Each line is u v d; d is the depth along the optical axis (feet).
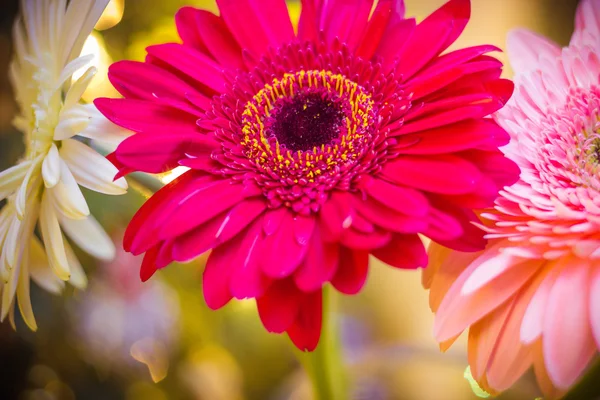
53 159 1.03
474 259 0.99
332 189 1.01
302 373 1.25
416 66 1.05
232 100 1.07
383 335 1.34
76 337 1.30
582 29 1.05
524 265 0.97
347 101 1.08
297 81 1.10
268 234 0.98
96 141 1.06
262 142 1.05
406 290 1.34
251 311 1.23
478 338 0.98
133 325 1.29
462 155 0.99
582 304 0.94
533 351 0.95
